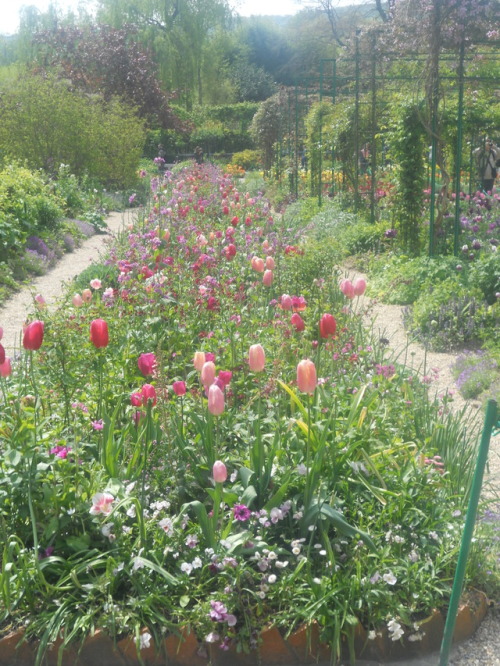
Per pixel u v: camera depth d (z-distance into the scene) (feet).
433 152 32.86
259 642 9.24
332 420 11.53
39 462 10.34
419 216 36.17
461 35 31.17
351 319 19.85
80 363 14.88
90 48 108.27
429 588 10.02
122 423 13.56
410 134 35.27
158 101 111.14
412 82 37.96
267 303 21.18
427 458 12.14
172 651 9.19
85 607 9.44
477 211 37.58
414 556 10.23
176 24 136.87
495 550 11.10
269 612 9.55
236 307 19.16
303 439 11.71
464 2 30.12
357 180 48.60
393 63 42.68
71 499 10.09
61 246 45.47
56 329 14.88
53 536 10.05
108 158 77.36
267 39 203.82
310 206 55.42
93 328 11.05
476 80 36.06
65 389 12.75
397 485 11.30
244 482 10.82
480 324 24.88
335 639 9.18
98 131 74.90
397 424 13.51
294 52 187.42
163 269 21.88
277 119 90.22
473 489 8.54
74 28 111.65
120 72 108.58
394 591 9.88
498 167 45.29
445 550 10.45
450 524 11.03
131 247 24.20
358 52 44.27
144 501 10.51
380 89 48.29
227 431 12.42
